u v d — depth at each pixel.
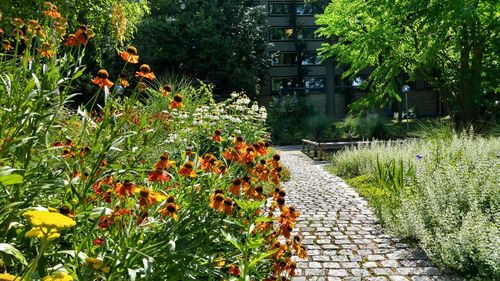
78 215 1.82
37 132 2.14
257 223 2.86
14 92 2.04
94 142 2.09
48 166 2.11
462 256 3.79
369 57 19.31
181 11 33.50
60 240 1.92
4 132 1.93
